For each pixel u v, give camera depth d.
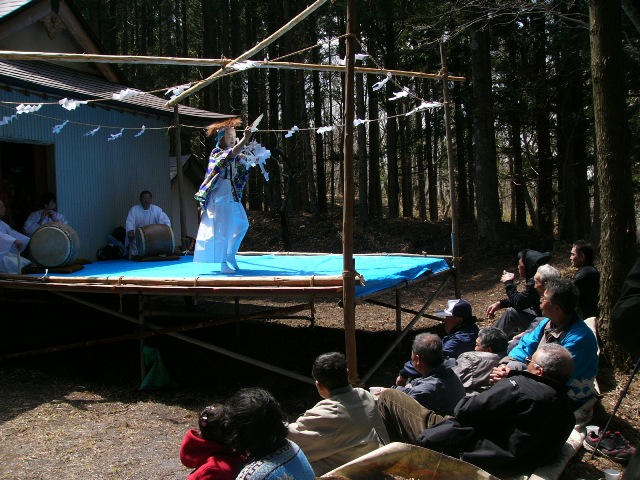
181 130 11.05
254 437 2.56
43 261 7.62
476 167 16.95
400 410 4.09
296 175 23.34
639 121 17.23
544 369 3.70
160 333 6.46
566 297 4.71
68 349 7.27
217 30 25.45
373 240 18.83
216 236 7.04
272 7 21.83
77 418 5.50
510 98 19.75
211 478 2.96
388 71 7.33
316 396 6.34
